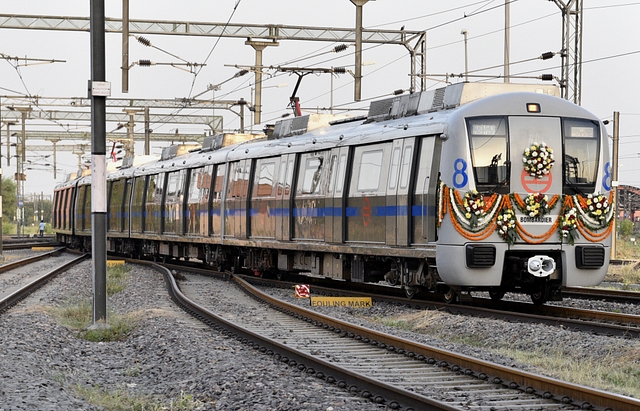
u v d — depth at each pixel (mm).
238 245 30031
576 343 13891
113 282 28031
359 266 22766
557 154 18750
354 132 22812
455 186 18172
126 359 13836
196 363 12562
